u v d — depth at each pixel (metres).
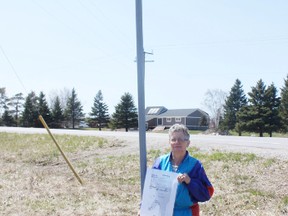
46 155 17.22
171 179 3.76
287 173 9.73
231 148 13.58
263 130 54.03
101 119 74.25
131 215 7.72
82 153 17.17
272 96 54.41
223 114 69.50
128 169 12.73
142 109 6.09
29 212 7.95
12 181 11.52
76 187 10.59
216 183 9.85
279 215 7.28
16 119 73.25
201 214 7.68
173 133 3.81
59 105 72.31
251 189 9.03
